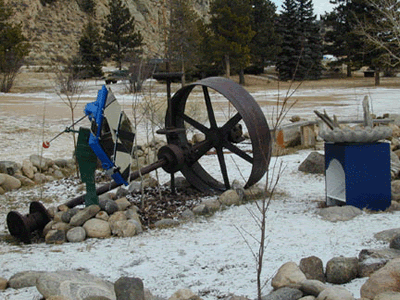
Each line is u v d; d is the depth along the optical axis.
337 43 68.88
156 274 5.32
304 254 5.68
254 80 68.44
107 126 7.19
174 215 8.01
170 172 9.21
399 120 17.00
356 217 7.23
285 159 13.05
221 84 8.70
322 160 11.10
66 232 7.00
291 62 66.81
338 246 5.89
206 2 134.62
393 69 57.06
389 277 4.10
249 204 8.49
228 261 5.61
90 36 71.31
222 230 7.02
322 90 51.72
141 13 118.50
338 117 20.88
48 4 107.25
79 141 7.54
